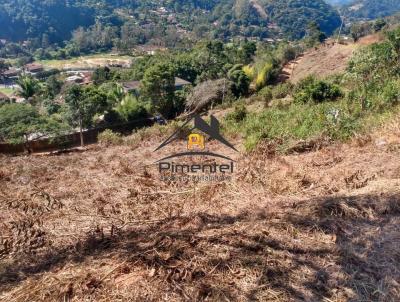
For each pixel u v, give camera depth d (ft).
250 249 7.08
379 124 17.47
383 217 8.31
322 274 6.42
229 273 6.40
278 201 9.84
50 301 5.83
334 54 85.56
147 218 9.36
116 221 9.21
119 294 5.90
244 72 82.43
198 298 5.83
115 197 11.34
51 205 10.56
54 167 16.99
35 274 6.86
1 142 37.09
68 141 42.29
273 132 19.80
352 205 8.75
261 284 6.14
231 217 8.79
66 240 8.25
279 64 97.04
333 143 16.99
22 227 8.92
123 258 6.90
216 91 71.15
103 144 26.84
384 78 27.89
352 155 14.29
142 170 14.92
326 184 11.12
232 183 11.74
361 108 22.50
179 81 98.27
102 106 57.62
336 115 19.22
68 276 6.46
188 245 7.17
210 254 6.88
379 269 6.56
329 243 7.34
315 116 22.20
